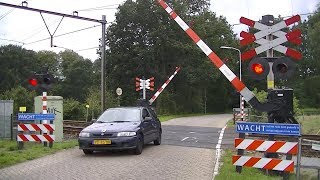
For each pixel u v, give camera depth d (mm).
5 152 13422
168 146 15797
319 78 81250
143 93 28203
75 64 92188
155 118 16188
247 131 8648
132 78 56156
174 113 59625
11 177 9602
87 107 36031
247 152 14062
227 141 18422
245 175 9164
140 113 14367
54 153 13695
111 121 13953
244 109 29078
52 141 14539
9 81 78750
